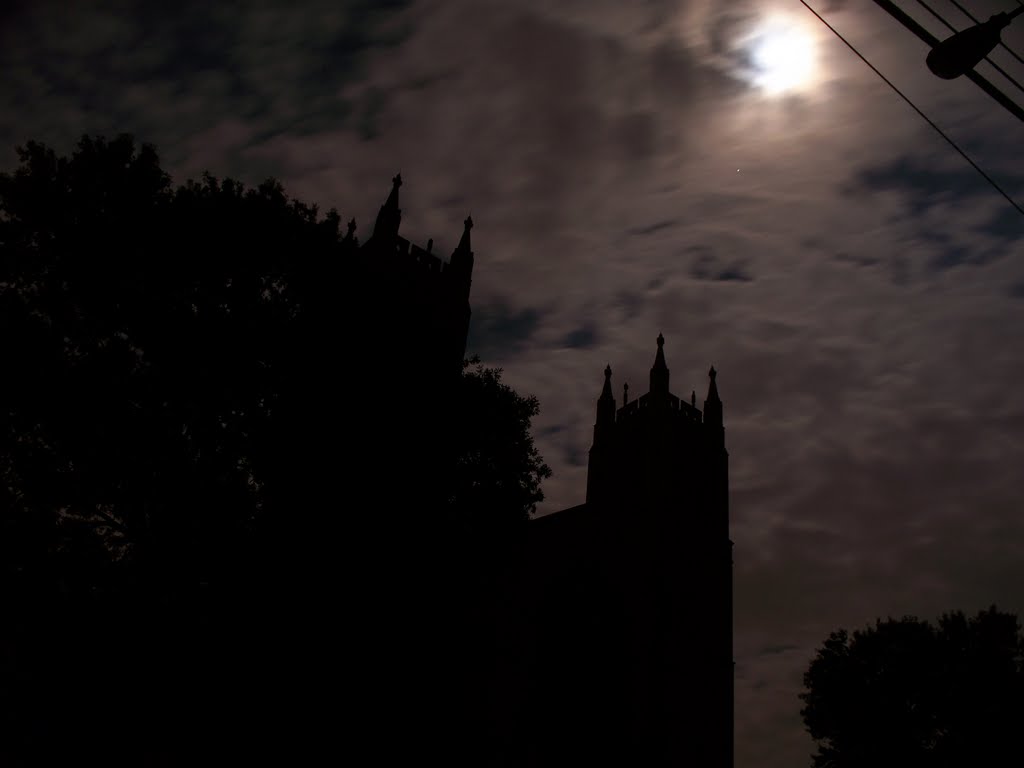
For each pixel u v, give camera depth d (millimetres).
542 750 32469
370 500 23125
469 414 25531
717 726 48031
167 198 23203
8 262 20938
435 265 39656
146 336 21328
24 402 19406
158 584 20094
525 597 44750
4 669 19391
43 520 19016
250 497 21281
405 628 22766
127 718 19109
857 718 52875
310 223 25047
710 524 55906
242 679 20266
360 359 24656
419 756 22125
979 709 49594
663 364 60094
